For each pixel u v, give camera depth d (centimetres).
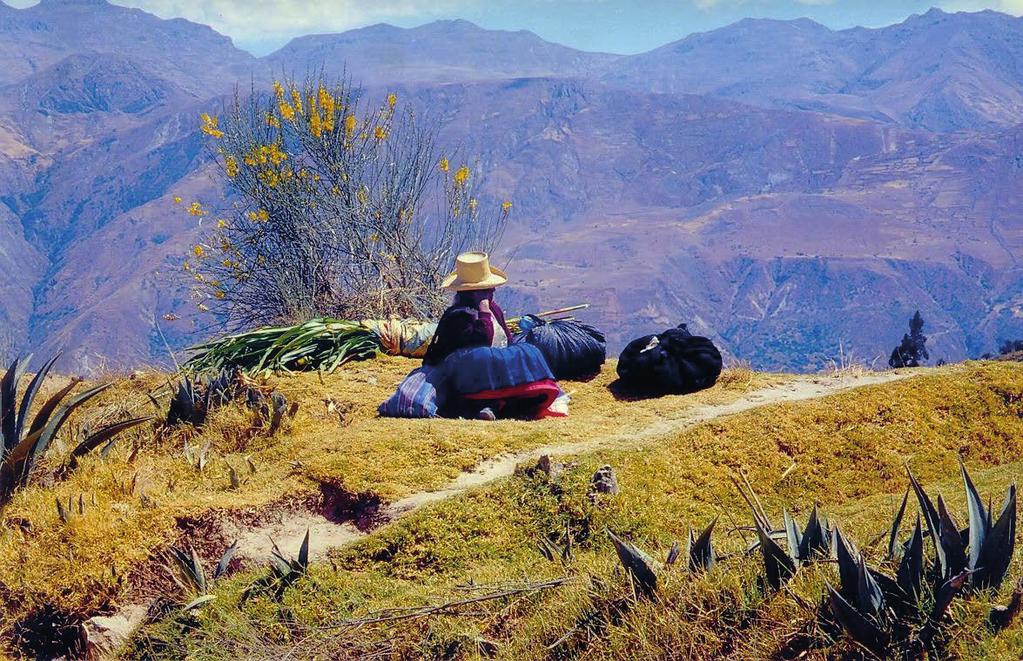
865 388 1093
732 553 650
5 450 930
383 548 792
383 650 667
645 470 899
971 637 484
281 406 1036
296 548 820
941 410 1064
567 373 1250
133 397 1227
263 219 1456
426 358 1135
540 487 852
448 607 680
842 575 523
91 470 934
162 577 778
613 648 586
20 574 755
